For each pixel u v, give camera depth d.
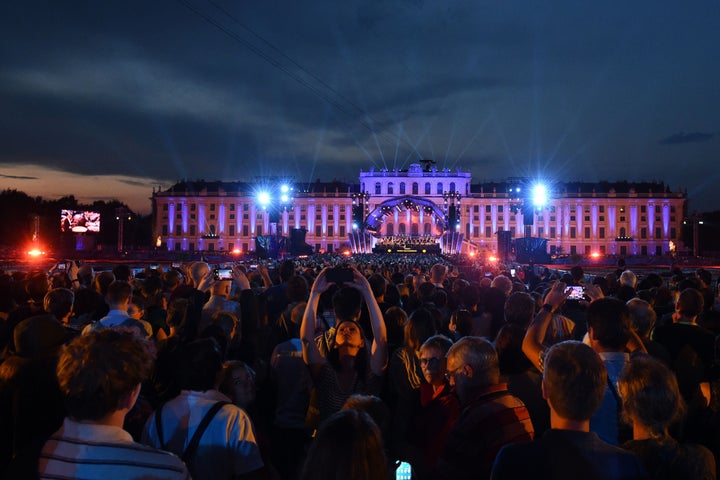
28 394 5.06
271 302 11.35
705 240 144.62
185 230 149.25
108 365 3.43
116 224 148.38
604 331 5.09
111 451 3.41
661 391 3.89
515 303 6.87
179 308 8.62
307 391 6.98
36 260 65.94
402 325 7.71
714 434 5.16
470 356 4.75
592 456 3.52
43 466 3.42
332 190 151.88
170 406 4.45
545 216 145.12
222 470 4.26
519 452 3.64
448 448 4.61
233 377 5.43
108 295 7.60
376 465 3.16
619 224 145.38
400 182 144.00
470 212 143.88
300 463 6.18
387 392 6.81
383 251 73.56
